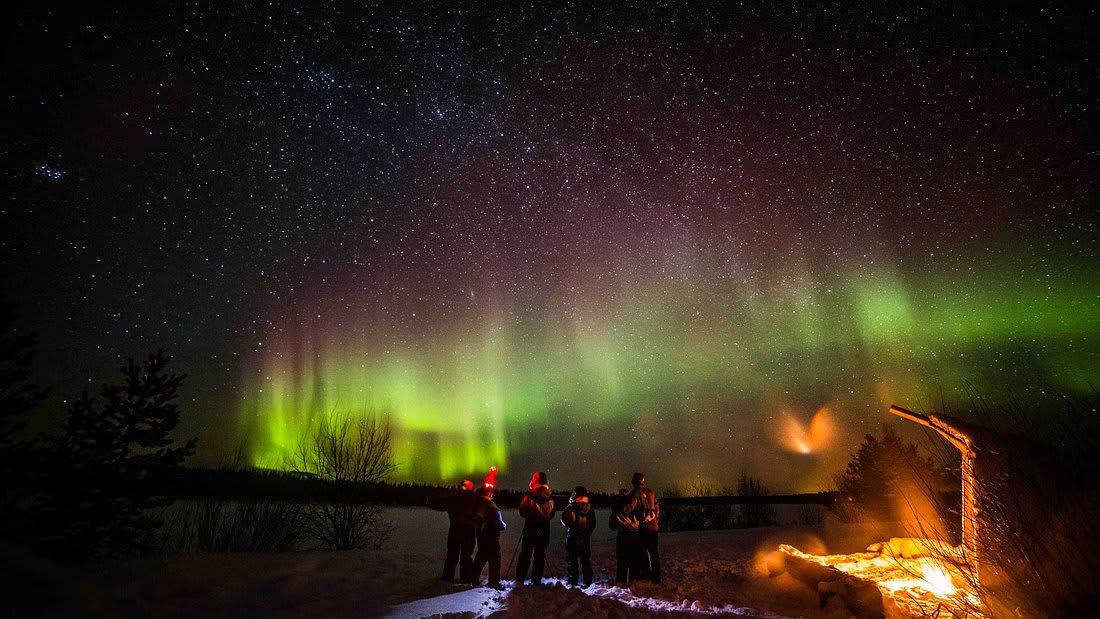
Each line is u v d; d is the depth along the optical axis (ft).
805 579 27.89
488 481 28.68
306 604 21.81
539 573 28.84
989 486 20.76
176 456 32.78
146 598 20.30
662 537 59.93
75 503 28.32
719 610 23.43
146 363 32.50
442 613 20.34
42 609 14.69
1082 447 19.80
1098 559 17.79
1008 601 19.06
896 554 32.35
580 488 32.09
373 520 46.60
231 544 37.40
